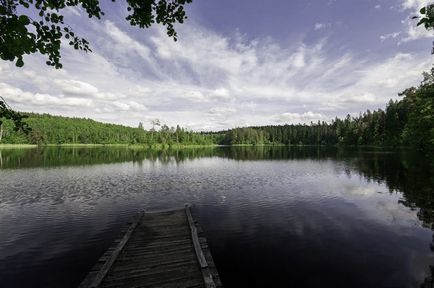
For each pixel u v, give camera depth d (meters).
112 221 14.34
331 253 10.39
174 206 17.22
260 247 11.01
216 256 10.27
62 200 18.77
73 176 29.25
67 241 11.70
